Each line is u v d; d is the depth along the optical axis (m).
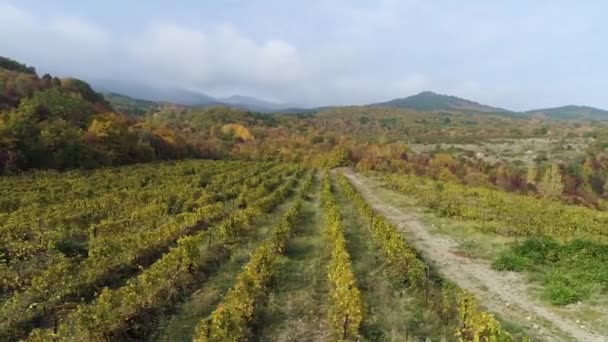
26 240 19.06
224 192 37.00
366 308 11.85
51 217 22.97
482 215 28.36
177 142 85.50
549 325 11.83
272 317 11.85
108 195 31.55
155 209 25.92
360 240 21.44
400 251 16.12
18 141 49.75
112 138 64.25
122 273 15.41
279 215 28.66
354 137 131.75
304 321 11.62
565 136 136.12
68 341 9.65
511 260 17.20
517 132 158.62
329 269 15.08
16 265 15.30
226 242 19.53
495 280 15.73
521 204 36.44
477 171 72.81
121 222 22.27
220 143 105.69
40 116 63.47
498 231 23.67
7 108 65.38
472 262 18.25
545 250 17.94
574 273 15.27
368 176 66.44
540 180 66.69
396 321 11.44
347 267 13.25
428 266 16.44
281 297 13.29
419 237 23.03
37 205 27.42
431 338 10.71
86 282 13.69
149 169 55.84
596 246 17.66
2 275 14.02
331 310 11.73
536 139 132.12
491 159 93.25
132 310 11.27
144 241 17.34
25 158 49.66
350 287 11.60
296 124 164.88
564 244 18.56
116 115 82.88
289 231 21.34
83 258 17.05
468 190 45.56
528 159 92.38
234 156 96.69
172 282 13.69
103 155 60.03
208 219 24.41
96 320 10.00
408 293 13.88
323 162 87.94
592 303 13.07
